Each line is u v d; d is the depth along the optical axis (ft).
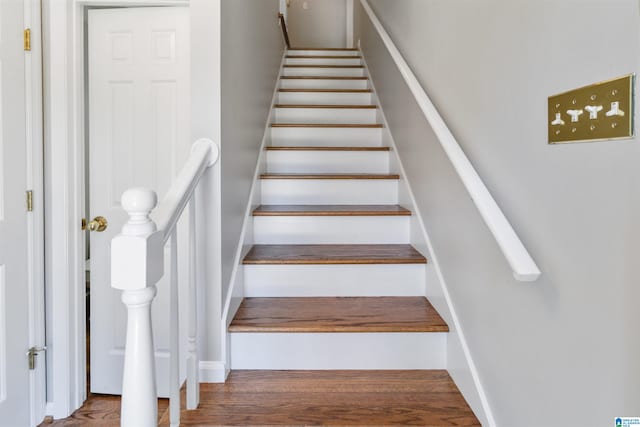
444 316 5.31
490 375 3.98
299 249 6.80
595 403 2.47
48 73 6.20
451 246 5.10
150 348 2.85
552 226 2.89
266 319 5.33
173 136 6.92
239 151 5.99
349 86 12.48
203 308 4.90
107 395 7.16
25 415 5.96
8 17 5.55
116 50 6.95
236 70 5.72
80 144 6.55
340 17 18.40
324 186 8.09
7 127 5.58
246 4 6.62
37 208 6.07
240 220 6.08
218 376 4.90
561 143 2.77
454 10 4.90
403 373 5.15
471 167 4.05
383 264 6.14
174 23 6.84
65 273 6.35
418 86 5.93
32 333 6.05
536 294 3.13
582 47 2.54
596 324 2.45
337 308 5.72
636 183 2.13
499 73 3.72
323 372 5.16
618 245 2.26
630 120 2.15
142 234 2.78
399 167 8.05
